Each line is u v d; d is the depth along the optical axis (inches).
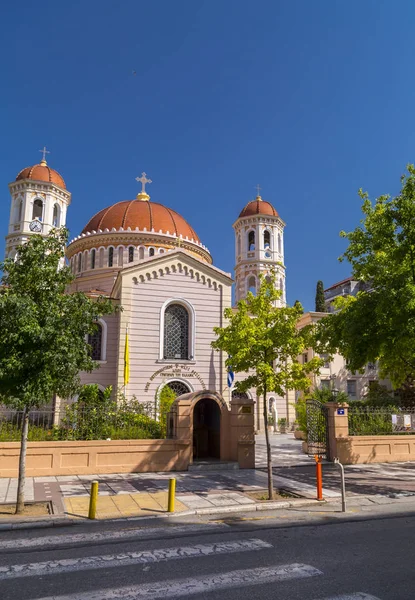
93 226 1595.7
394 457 810.8
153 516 421.4
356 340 598.2
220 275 1195.3
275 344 535.2
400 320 553.9
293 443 1154.7
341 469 459.8
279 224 1967.3
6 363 418.9
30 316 426.3
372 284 653.9
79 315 468.8
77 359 467.2
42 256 473.1
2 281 465.1
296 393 1542.8
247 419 730.2
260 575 263.0
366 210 660.1
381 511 453.7
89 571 272.2
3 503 463.2
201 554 305.3
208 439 784.3
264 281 585.6
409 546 322.7
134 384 1067.9
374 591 238.4
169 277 1152.8
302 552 308.5
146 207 1600.6
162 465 675.4
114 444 660.7
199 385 1115.9
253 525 391.9
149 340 1101.1
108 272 1456.7
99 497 496.7
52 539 346.9
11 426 647.1
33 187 1642.5
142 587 245.4
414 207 579.2
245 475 652.7
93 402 811.4
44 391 436.5
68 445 641.0
